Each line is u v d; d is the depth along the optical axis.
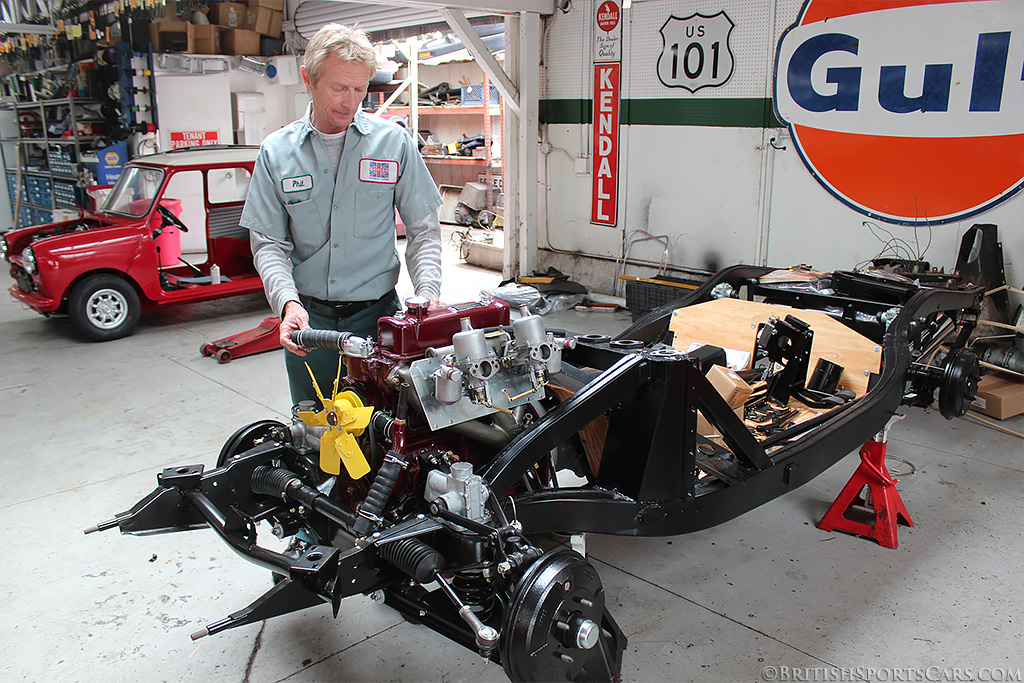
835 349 3.40
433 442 2.06
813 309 4.03
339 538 1.94
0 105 10.88
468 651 2.32
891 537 2.89
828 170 5.45
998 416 4.14
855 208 5.36
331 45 2.24
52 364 5.27
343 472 2.08
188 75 9.30
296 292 2.48
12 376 5.01
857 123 5.22
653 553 2.89
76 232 5.76
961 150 4.79
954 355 3.33
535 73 7.01
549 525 2.09
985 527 3.04
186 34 9.20
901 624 2.44
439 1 6.16
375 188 2.59
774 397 3.28
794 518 3.15
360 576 1.74
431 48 10.54
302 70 2.37
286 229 2.62
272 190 2.53
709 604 2.55
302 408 2.22
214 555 2.88
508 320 2.17
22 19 11.59
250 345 5.41
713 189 6.18
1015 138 4.55
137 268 5.83
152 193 6.05
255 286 6.41
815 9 5.28
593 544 2.97
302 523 2.18
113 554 2.88
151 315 6.73
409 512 2.00
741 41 5.74
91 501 3.29
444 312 2.05
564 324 6.27
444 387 1.85
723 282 4.20
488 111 10.08
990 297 4.51
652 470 2.24
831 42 5.24
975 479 3.46
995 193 4.70
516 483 2.25
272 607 1.67
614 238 7.03
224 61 9.51
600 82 6.77
